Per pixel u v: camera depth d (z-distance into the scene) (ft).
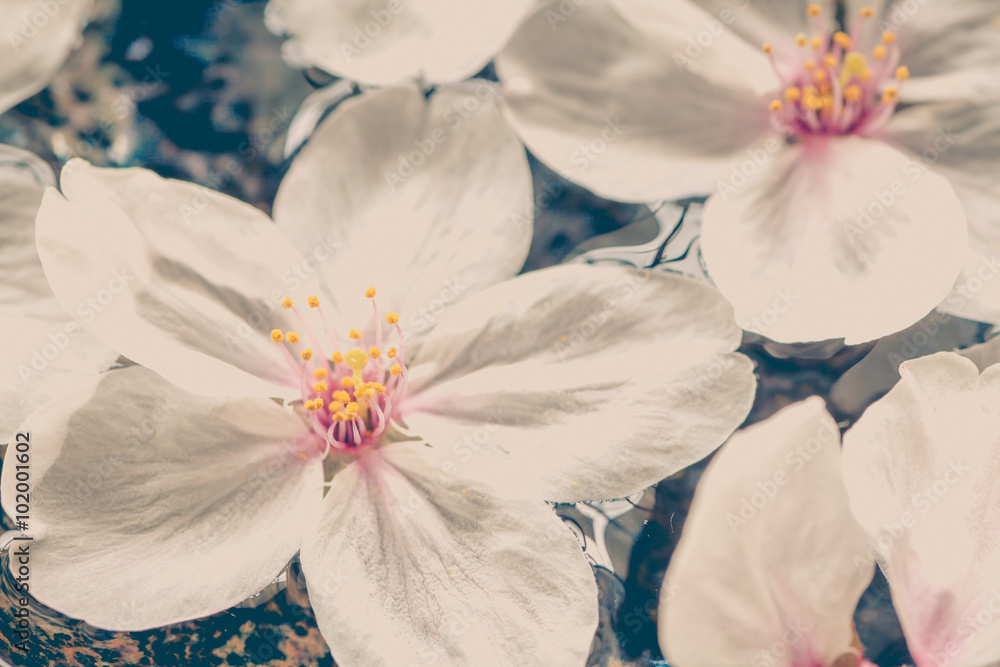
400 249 0.38
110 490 0.36
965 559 0.36
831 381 0.38
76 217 0.37
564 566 0.36
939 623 0.36
